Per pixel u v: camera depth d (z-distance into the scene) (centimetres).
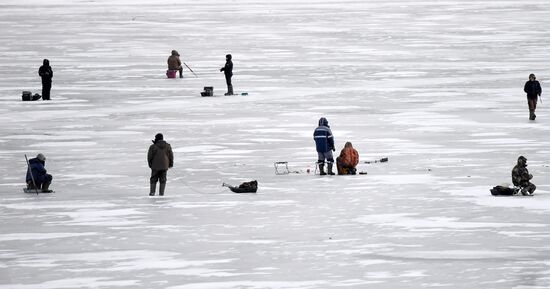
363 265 5716
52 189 8775
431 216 7212
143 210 7675
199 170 9650
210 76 19050
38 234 6806
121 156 10588
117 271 5669
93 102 15325
